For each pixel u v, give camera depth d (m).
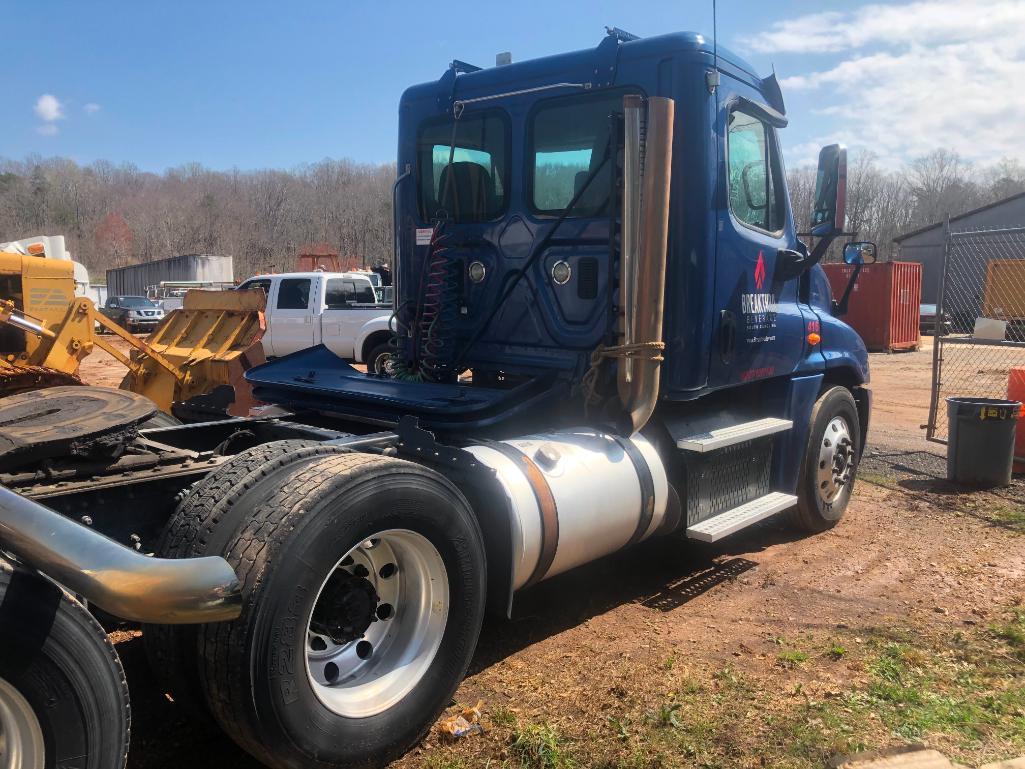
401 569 2.97
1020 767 2.85
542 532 3.43
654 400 4.02
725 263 4.43
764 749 2.96
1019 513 6.34
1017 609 4.36
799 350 5.33
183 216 100.88
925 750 2.91
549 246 4.53
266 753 2.41
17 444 2.61
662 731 3.08
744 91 4.60
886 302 22.02
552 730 3.06
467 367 4.89
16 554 2.00
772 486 5.20
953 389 14.62
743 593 4.61
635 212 3.87
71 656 1.98
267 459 2.79
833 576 4.91
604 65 4.35
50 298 6.41
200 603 1.98
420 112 5.15
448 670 2.96
